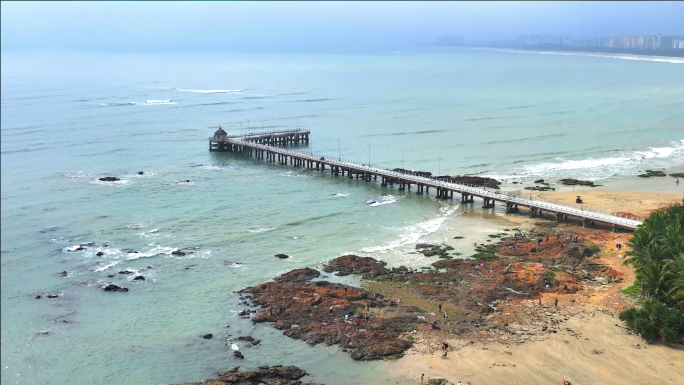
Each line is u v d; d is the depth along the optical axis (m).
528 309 86.12
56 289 94.25
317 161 174.88
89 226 123.50
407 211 136.00
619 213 124.94
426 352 75.44
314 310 86.31
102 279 97.94
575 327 80.50
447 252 109.62
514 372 70.81
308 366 73.38
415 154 193.50
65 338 80.56
